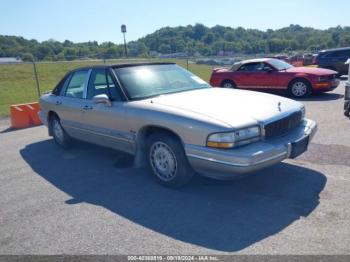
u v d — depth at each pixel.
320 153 5.30
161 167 4.41
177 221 3.54
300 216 3.47
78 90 5.69
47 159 5.98
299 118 4.45
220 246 3.05
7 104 13.44
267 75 11.73
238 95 4.68
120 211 3.85
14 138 7.84
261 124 3.80
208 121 3.73
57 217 3.80
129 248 3.11
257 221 3.43
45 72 28.47
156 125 4.19
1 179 5.14
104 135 5.11
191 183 4.47
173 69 5.59
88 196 4.32
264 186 4.24
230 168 3.60
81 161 5.73
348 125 6.98
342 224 3.27
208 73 22.61
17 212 4.00
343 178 4.33
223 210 3.71
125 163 5.48
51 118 6.57
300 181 4.31
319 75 10.84
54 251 3.14
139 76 5.05
